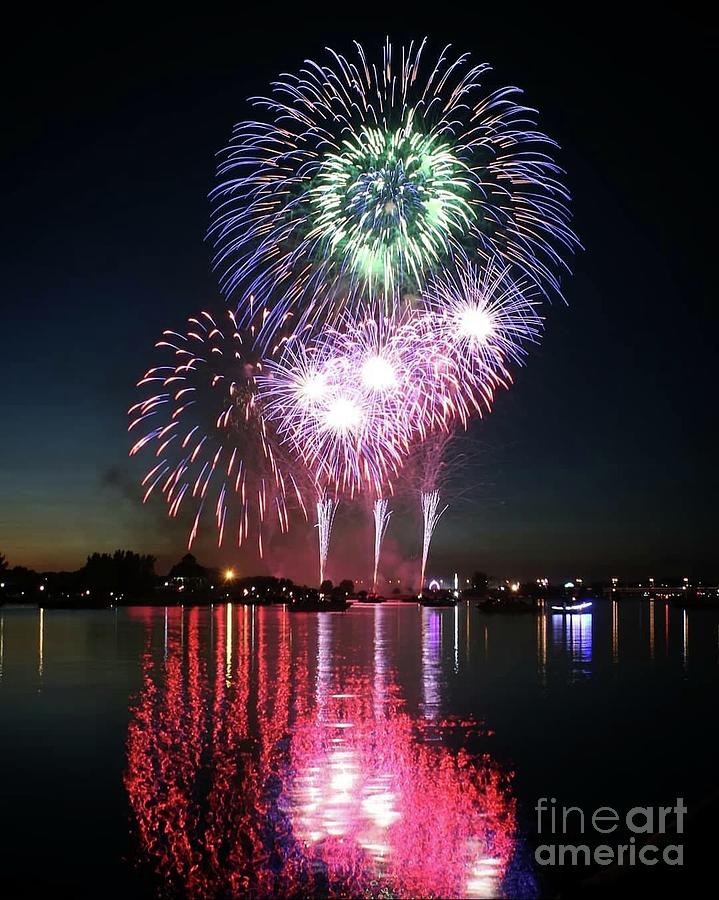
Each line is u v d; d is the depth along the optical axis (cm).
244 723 3412
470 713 3697
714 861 1379
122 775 2548
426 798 2311
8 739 3073
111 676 5072
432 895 1662
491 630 10319
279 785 2430
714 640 8456
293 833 2016
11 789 2394
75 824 2084
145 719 3500
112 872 1783
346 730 3272
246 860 1848
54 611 18062
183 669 5494
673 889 1361
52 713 3644
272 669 5506
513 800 2308
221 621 12762
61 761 2722
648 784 2489
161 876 1766
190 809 2206
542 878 1745
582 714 3678
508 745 3009
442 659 6247
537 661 6147
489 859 1853
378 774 2569
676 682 4875
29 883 1722
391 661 6081
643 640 8400
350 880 1733
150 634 9269
